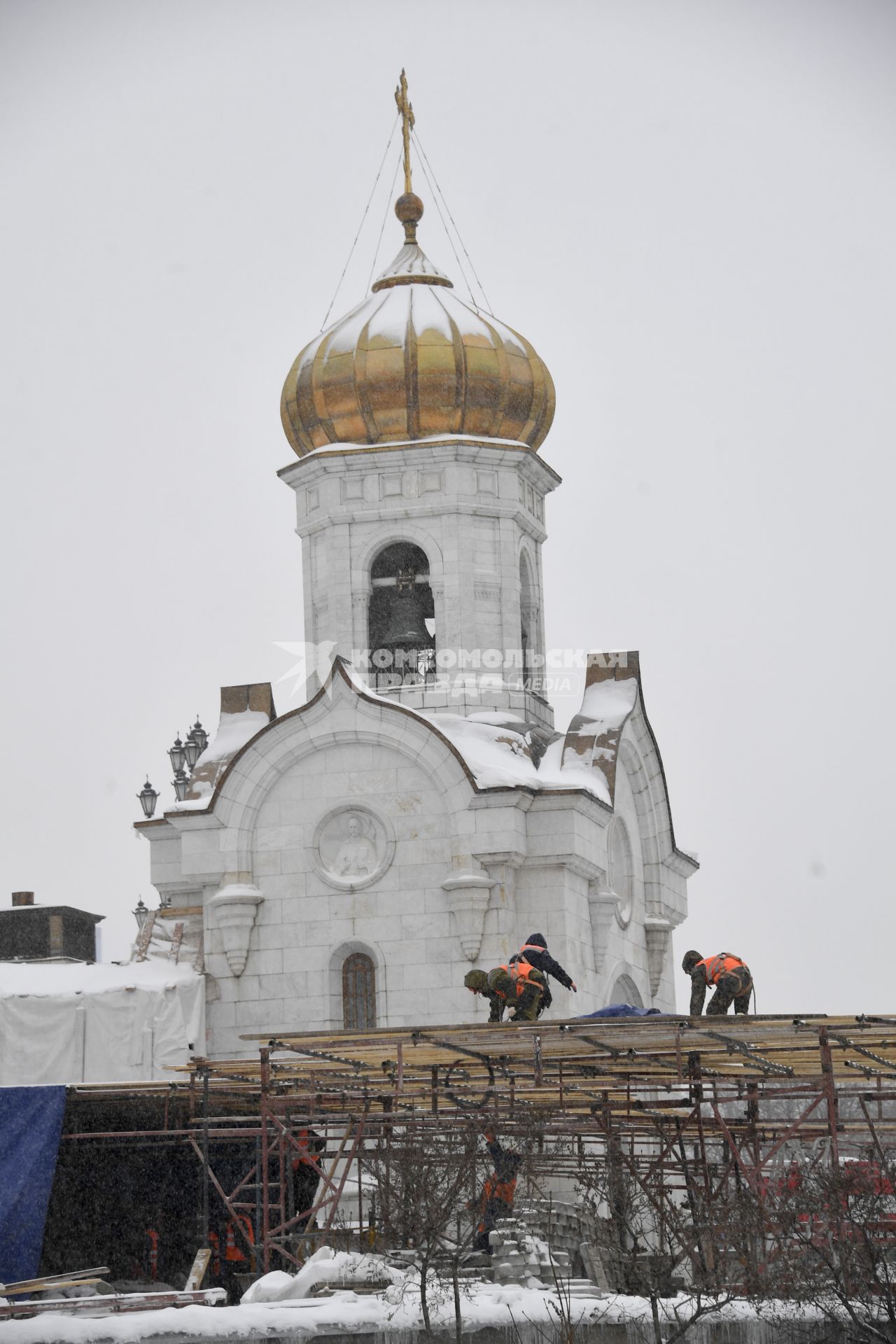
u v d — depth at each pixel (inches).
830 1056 3388.3
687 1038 3494.1
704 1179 3804.1
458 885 4859.7
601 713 5265.8
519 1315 3211.1
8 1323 3006.9
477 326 5344.5
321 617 5310.0
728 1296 3270.2
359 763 4990.2
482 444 5255.9
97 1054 4773.6
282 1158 3779.5
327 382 5295.3
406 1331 3127.5
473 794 4891.7
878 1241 3324.3
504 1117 3801.7
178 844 5162.4
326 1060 3784.5
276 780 5024.6
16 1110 3818.9
